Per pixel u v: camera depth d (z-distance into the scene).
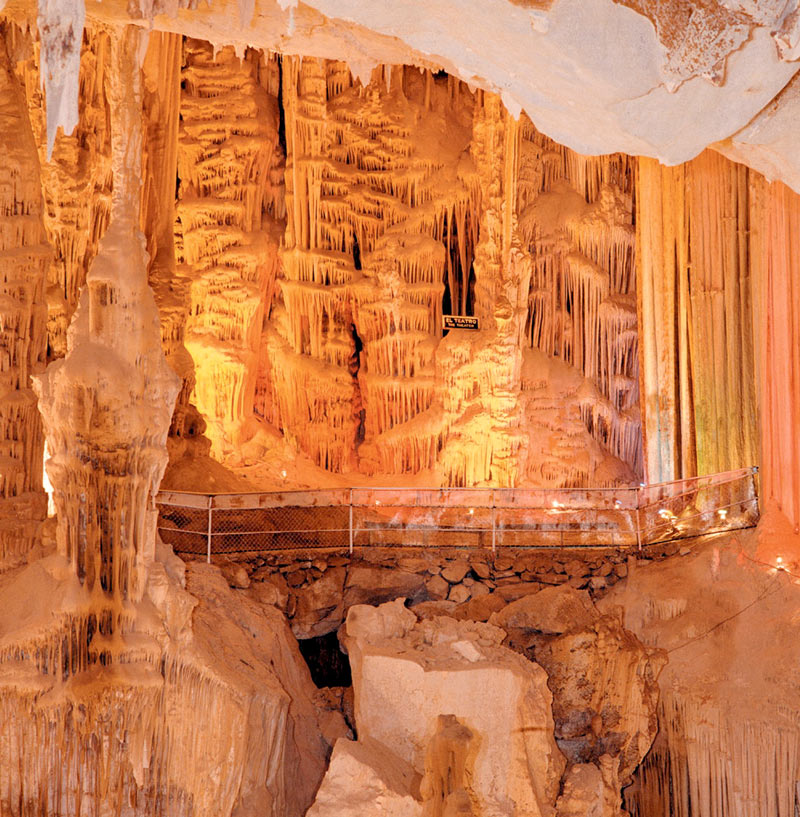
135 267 6.28
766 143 5.11
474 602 8.35
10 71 7.26
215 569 7.87
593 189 11.62
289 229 11.19
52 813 6.05
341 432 11.35
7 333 7.04
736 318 9.87
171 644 6.27
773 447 9.45
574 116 5.01
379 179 11.50
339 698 7.70
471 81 5.38
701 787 7.86
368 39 6.43
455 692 6.56
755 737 7.70
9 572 6.77
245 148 10.82
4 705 5.99
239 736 6.34
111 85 6.28
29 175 7.23
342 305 11.38
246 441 10.92
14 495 7.01
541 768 6.69
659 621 8.36
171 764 6.26
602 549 9.09
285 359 11.18
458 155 11.72
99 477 6.15
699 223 10.11
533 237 11.55
